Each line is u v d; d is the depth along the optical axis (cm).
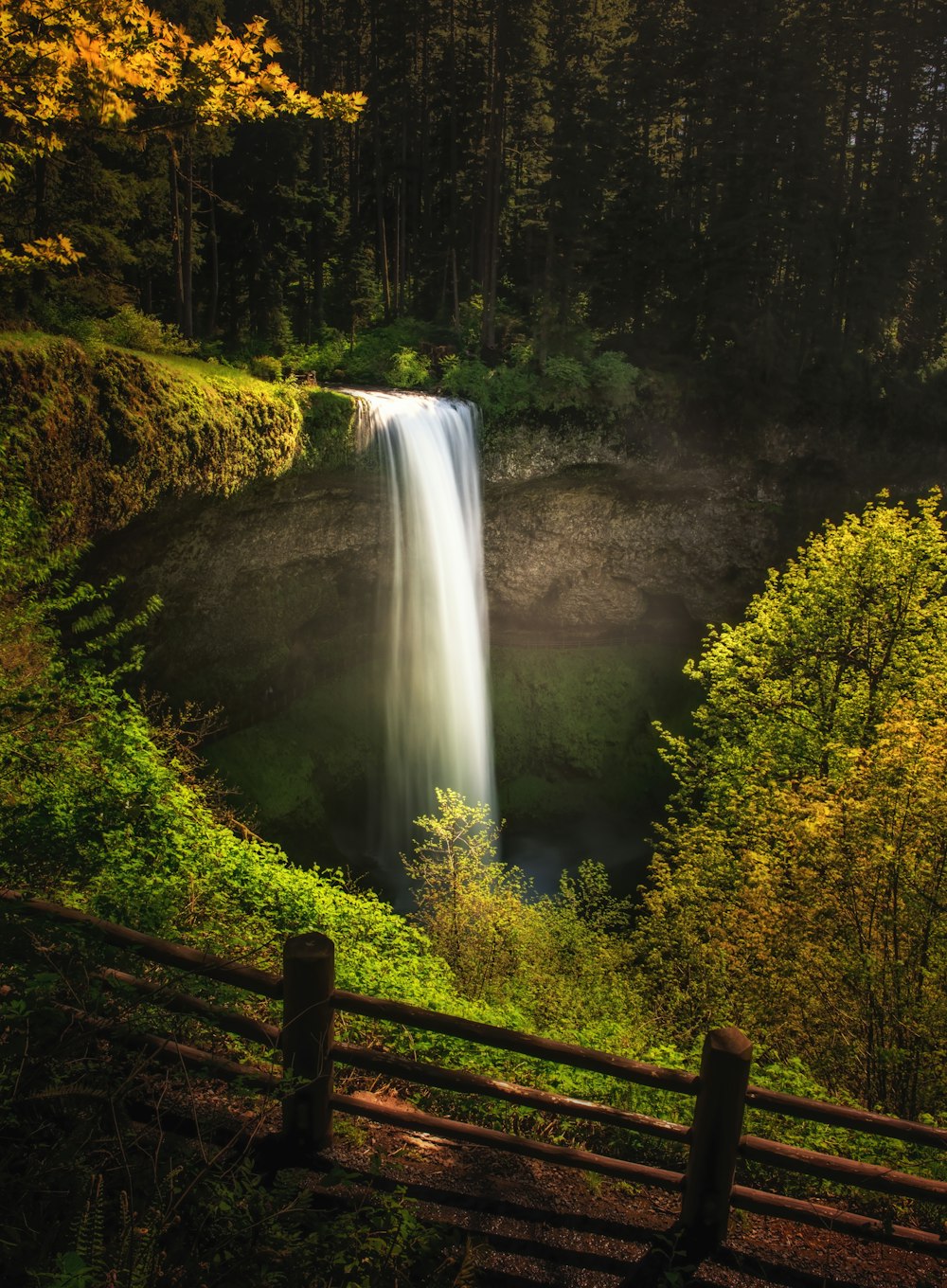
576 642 3738
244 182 3475
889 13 3872
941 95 4034
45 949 444
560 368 3111
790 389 3472
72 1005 418
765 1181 580
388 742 3216
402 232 4112
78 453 1659
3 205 2086
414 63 4112
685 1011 1220
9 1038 371
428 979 916
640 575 3612
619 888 3444
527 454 3128
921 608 1911
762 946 1102
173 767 1012
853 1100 718
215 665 2680
